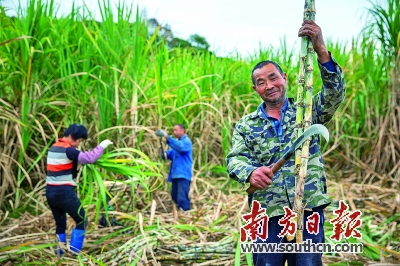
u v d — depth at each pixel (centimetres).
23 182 568
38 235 431
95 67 539
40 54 550
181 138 549
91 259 366
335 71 222
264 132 245
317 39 217
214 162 731
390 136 679
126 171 431
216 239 433
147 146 603
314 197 235
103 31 576
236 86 796
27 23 535
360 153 761
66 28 591
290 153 207
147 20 595
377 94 721
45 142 529
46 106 570
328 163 797
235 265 336
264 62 245
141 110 603
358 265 363
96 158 397
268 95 242
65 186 394
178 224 473
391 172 662
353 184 655
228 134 693
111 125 560
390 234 418
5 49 553
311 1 217
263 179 217
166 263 369
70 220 492
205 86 739
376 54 738
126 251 372
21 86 541
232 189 638
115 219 479
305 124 217
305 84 218
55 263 362
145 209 543
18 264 365
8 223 470
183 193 541
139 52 580
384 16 683
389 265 343
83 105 552
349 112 794
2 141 529
